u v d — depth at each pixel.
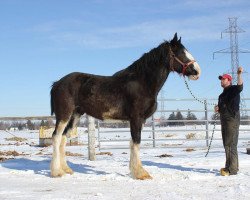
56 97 9.91
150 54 9.38
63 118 9.80
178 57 9.35
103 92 9.52
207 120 16.34
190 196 6.82
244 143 19.86
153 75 9.31
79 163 11.81
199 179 8.87
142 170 9.02
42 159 13.23
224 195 6.87
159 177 9.13
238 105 9.29
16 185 8.39
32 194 7.30
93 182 8.68
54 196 7.02
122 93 9.41
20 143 25.70
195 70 9.32
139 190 7.58
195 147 16.67
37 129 43.56
